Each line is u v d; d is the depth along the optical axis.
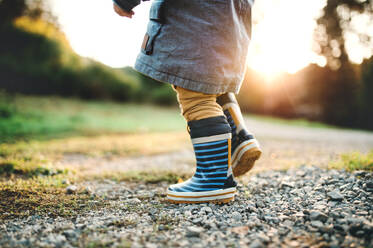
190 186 1.51
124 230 1.15
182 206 1.47
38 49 12.70
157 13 1.38
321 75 17.66
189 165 2.90
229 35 1.36
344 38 16.75
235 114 1.64
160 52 1.39
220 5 1.34
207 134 1.42
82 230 1.14
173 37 1.36
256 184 1.90
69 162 3.10
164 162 3.26
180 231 1.14
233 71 1.41
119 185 2.04
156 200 1.62
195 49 1.33
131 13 1.52
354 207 1.30
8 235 1.10
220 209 1.40
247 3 1.49
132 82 18.34
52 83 13.42
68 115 8.50
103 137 5.73
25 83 12.34
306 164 2.49
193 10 1.34
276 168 2.43
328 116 17.05
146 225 1.21
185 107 1.45
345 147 4.52
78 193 1.77
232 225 1.18
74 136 5.50
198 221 1.23
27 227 1.19
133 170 2.57
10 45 12.10
